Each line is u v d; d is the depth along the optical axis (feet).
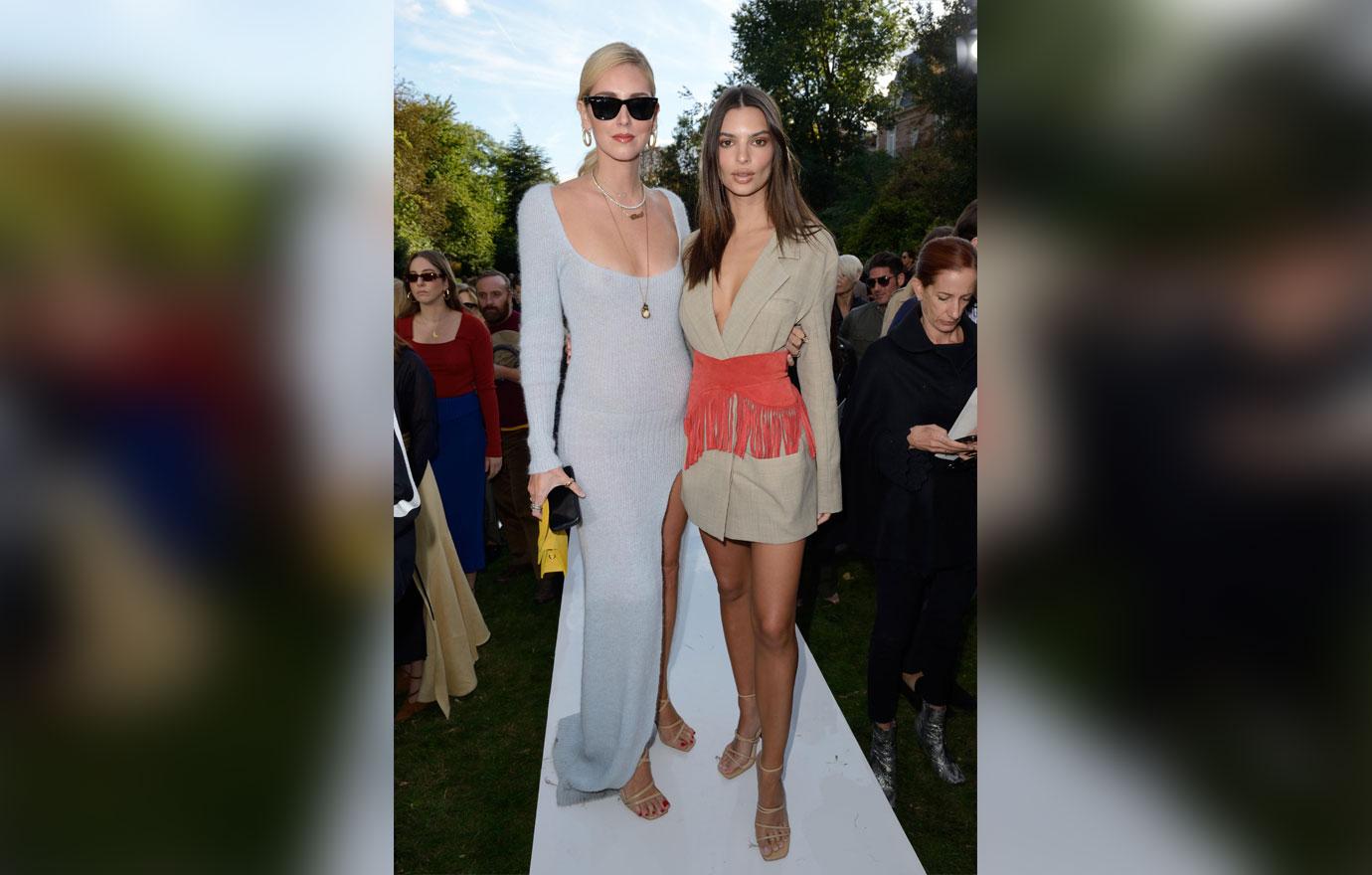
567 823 6.69
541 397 6.12
